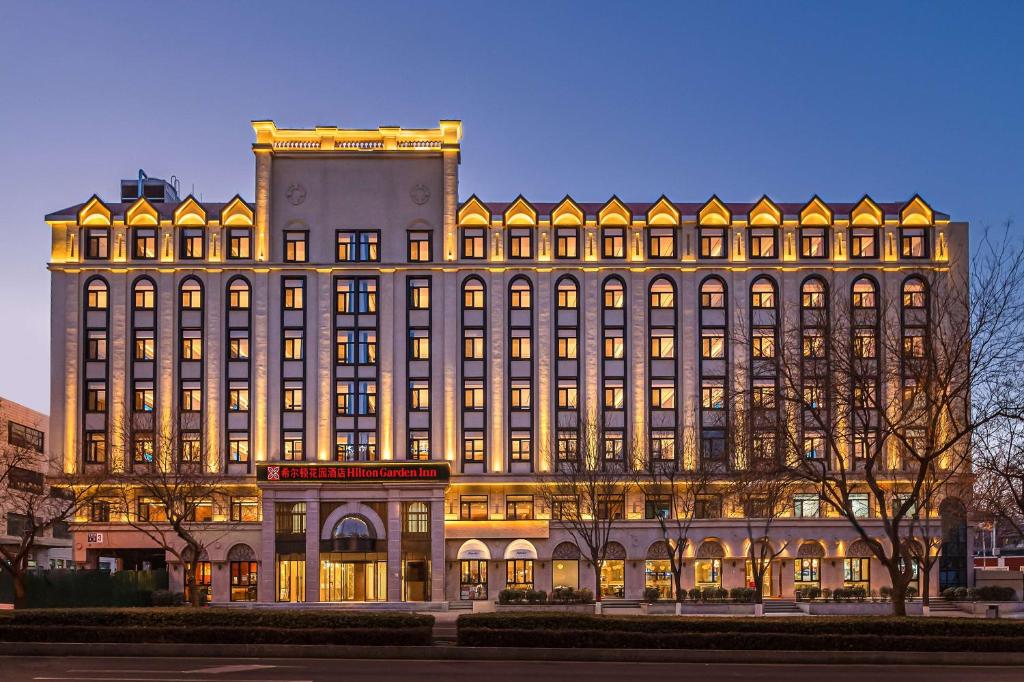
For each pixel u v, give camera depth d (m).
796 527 78.88
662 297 82.50
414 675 29.72
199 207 83.00
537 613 37.47
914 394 42.00
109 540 78.06
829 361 45.12
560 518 76.62
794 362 48.16
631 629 36.16
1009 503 47.44
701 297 82.31
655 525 78.94
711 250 82.88
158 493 68.75
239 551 78.31
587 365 81.44
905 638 35.38
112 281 82.00
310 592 75.19
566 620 36.41
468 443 81.06
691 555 78.94
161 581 76.12
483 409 81.31
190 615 36.53
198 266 82.12
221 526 78.31
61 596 62.03
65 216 82.56
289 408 81.38
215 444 80.50
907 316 80.25
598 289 82.25
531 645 35.53
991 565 118.06
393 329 81.94
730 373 79.88
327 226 83.19
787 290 81.94
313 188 83.56
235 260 82.38
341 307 82.62
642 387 81.12
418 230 83.19
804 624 36.09
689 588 78.75
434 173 83.88
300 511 76.56
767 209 82.81
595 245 82.75
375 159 83.94
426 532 76.50
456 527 78.75
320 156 83.88
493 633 35.69
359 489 76.56
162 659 33.91
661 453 80.50
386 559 76.25
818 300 82.00
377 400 81.56
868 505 79.00
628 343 81.75
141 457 78.81
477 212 83.19
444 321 82.00
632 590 78.56
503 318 81.94
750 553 76.19
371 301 82.56
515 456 80.81
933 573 78.94
